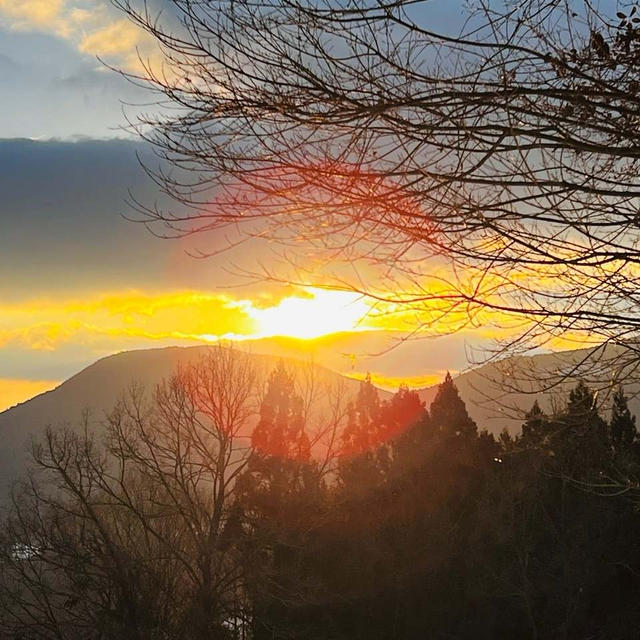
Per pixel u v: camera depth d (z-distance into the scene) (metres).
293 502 23.59
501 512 22.55
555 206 4.71
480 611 22.53
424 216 4.60
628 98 4.49
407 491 23.91
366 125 4.59
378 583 23.19
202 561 22.94
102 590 22.67
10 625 22.88
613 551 22.19
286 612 23.17
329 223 4.67
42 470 23.70
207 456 23.55
